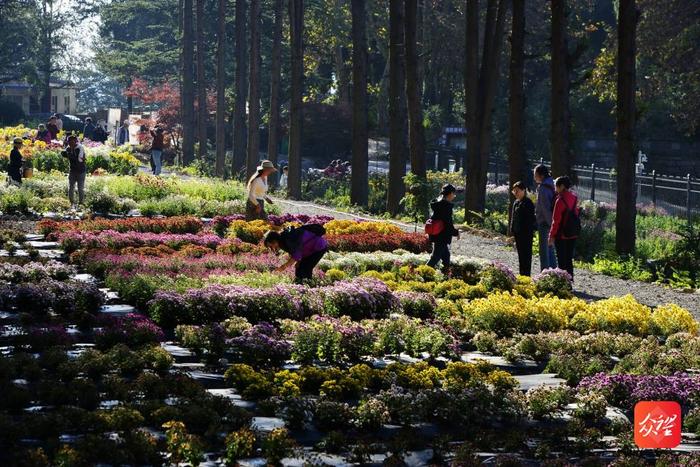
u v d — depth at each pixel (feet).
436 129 224.94
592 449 31.04
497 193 143.54
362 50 124.36
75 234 67.51
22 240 68.39
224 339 39.86
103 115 319.06
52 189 97.81
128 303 48.78
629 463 28.50
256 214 78.48
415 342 42.98
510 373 41.70
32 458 25.09
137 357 36.52
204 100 204.23
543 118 213.25
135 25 348.18
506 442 30.81
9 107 294.25
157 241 67.72
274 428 29.96
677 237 99.50
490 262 64.23
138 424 29.35
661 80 197.77
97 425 28.66
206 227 80.07
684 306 61.05
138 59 252.62
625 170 83.05
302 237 52.44
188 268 57.41
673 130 224.53
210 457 27.66
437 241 62.64
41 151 128.06
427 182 101.19
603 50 175.83
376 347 41.83
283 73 223.71
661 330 50.57
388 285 56.85
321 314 48.37
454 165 191.11
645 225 110.32
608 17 248.32
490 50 111.34
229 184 119.44
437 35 216.33
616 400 36.60
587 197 138.00
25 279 53.11
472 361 42.78
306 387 35.45
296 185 142.61
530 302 51.52
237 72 181.98
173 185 105.70
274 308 46.88
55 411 29.94
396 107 114.93
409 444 29.89
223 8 185.57
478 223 102.47
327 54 241.96
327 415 31.19
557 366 41.55
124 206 90.38
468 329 47.91
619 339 46.19
